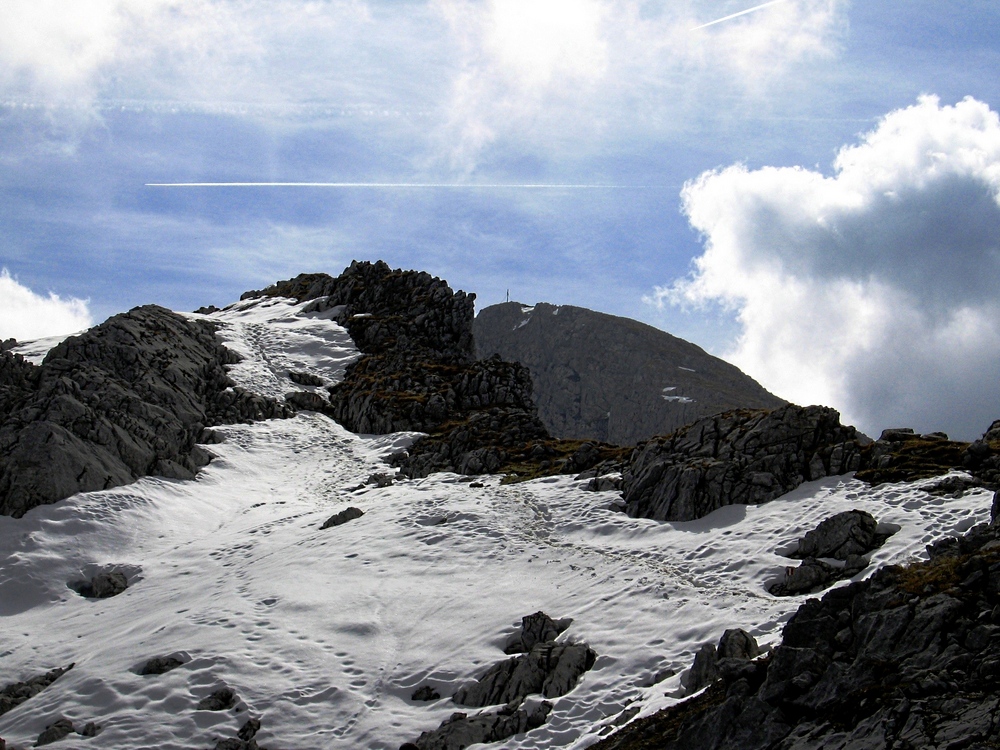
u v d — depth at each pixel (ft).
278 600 135.54
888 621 77.00
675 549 136.15
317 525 171.01
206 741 106.01
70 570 163.63
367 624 126.11
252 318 315.58
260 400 245.45
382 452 220.23
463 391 248.11
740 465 151.02
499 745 97.96
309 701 110.83
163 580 156.76
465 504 167.84
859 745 67.67
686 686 96.22
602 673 105.81
